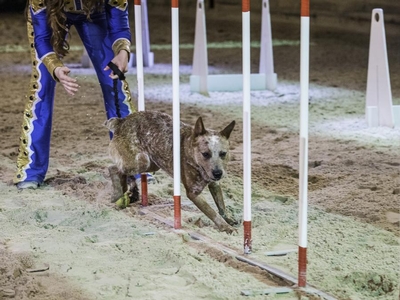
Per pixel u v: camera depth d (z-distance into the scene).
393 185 10.43
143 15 23.02
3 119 15.83
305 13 6.59
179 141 8.55
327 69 22.52
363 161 11.95
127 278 7.36
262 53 19.06
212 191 9.02
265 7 18.80
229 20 34.16
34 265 7.71
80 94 18.67
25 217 9.34
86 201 10.01
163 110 16.48
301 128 6.77
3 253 7.97
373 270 7.43
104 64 10.39
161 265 7.76
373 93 14.66
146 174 9.85
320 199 9.88
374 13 14.42
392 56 23.84
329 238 8.40
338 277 7.32
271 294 6.93
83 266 7.69
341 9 28.28
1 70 22.81
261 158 12.22
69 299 6.90
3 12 41.56
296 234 8.55
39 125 10.71
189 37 31.06
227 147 8.43
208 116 15.88
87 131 14.52
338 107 16.78
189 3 37.06
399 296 6.61
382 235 8.48
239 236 8.54
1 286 7.18
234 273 7.45
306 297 6.85
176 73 8.40
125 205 9.70
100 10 9.98
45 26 9.87
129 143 9.20
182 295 6.96
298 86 19.61
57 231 8.80
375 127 14.59
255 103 17.45
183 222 9.10
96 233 8.76
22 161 10.76
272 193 10.27
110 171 9.62
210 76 18.86
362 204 9.59
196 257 7.88
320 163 11.95
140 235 8.64
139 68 9.57
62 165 11.96
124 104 10.55
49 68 9.77
